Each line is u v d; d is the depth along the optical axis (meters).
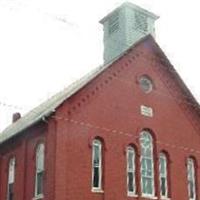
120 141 29.48
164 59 33.09
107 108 29.55
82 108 28.45
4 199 32.25
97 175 28.17
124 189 28.72
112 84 30.25
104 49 35.25
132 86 31.22
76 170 27.19
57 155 26.64
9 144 33.06
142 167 30.19
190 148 32.97
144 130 31.16
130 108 30.64
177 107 33.22
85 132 28.17
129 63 31.47
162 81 32.97
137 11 34.94
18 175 30.83
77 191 26.89
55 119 27.23
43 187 27.98
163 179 31.03
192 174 32.66
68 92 32.59
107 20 35.59
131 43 33.53
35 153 29.56
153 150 31.08
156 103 32.12
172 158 31.66
